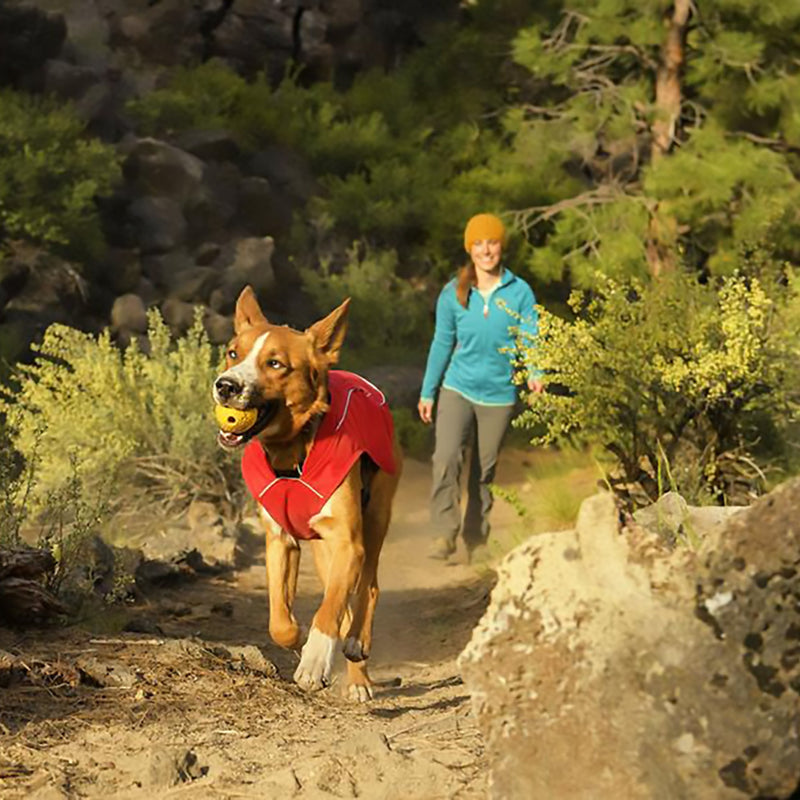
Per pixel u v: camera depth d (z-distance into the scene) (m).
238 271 18.67
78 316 16.80
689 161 16.08
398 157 22.31
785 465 8.90
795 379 8.61
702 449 8.88
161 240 18.38
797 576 3.40
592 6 17.62
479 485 10.22
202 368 12.23
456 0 25.92
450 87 19.78
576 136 18.20
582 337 8.81
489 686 3.53
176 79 22.27
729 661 3.36
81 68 19.70
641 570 3.50
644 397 8.75
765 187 16.16
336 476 5.73
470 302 9.95
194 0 23.47
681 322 8.88
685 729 3.35
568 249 18.28
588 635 3.46
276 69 24.47
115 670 5.70
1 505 7.79
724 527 3.48
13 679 5.44
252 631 7.89
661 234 16.66
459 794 4.16
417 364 18.81
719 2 17.14
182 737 4.90
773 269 10.79
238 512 11.40
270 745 4.80
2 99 17.95
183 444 11.38
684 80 17.75
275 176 21.42
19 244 16.75
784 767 3.30
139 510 11.16
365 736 4.67
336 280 19.56
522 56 17.58
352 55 25.11
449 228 20.50
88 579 7.68
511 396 10.02
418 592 9.42
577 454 12.22
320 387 5.75
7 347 15.10
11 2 18.97
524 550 3.63
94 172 17.42
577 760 3.43
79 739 4.82
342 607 5.68
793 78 17.44
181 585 9.10
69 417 11.30
